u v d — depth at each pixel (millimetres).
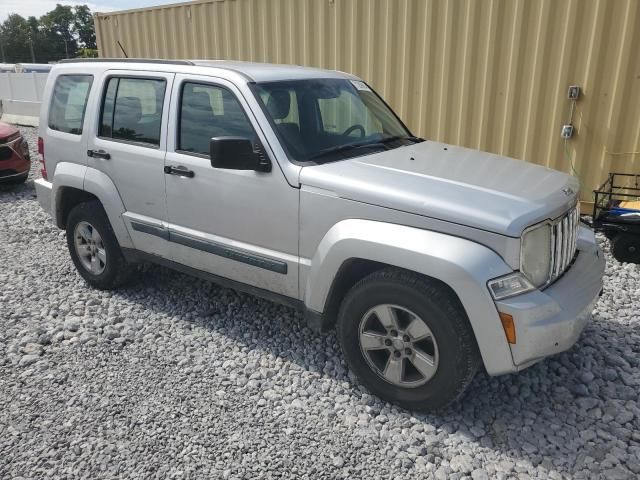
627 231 5348
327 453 3002
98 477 2844
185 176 4020
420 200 3066
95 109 4641
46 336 4191
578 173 6621
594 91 6293
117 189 4539
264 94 3760
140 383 3627
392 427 3207
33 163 11000
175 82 4121
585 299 3186
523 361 2914
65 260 5863
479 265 2859
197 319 4484
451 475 2850
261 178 3625
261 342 4125
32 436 3143
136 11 10227
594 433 3139
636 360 3814
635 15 5887
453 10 6832
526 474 2854
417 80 7344
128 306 4715
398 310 3205
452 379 3055
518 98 6742
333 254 3301
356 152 3832
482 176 3432
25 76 16781
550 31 6344
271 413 3328
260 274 3797
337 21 7777
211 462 2936
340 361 3861
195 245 4086
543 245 3066
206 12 9203
